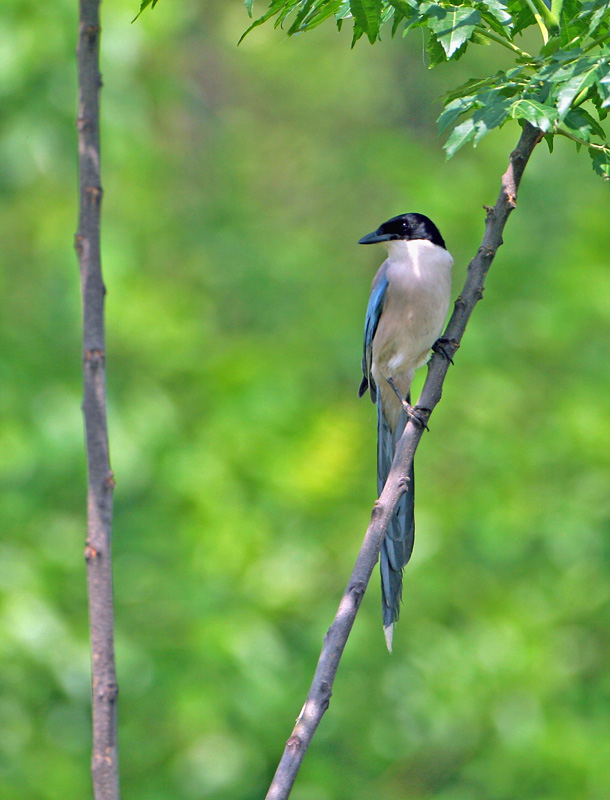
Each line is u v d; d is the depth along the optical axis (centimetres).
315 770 1214
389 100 2503
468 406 1354
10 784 1088
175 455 1273
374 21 550
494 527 1264
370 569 467
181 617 1227
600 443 1253
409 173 1553
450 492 1375
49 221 1361
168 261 1633
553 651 1252
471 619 1312
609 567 1260
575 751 1159
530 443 1327
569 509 1269
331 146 2398
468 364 1370
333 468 1289
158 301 1370
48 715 1164
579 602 1271
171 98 1498
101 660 403
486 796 1273
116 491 1262
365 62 2514
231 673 1173
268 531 1278
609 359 1337
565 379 1379
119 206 1425
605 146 551
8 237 1442
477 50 2045
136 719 1201
